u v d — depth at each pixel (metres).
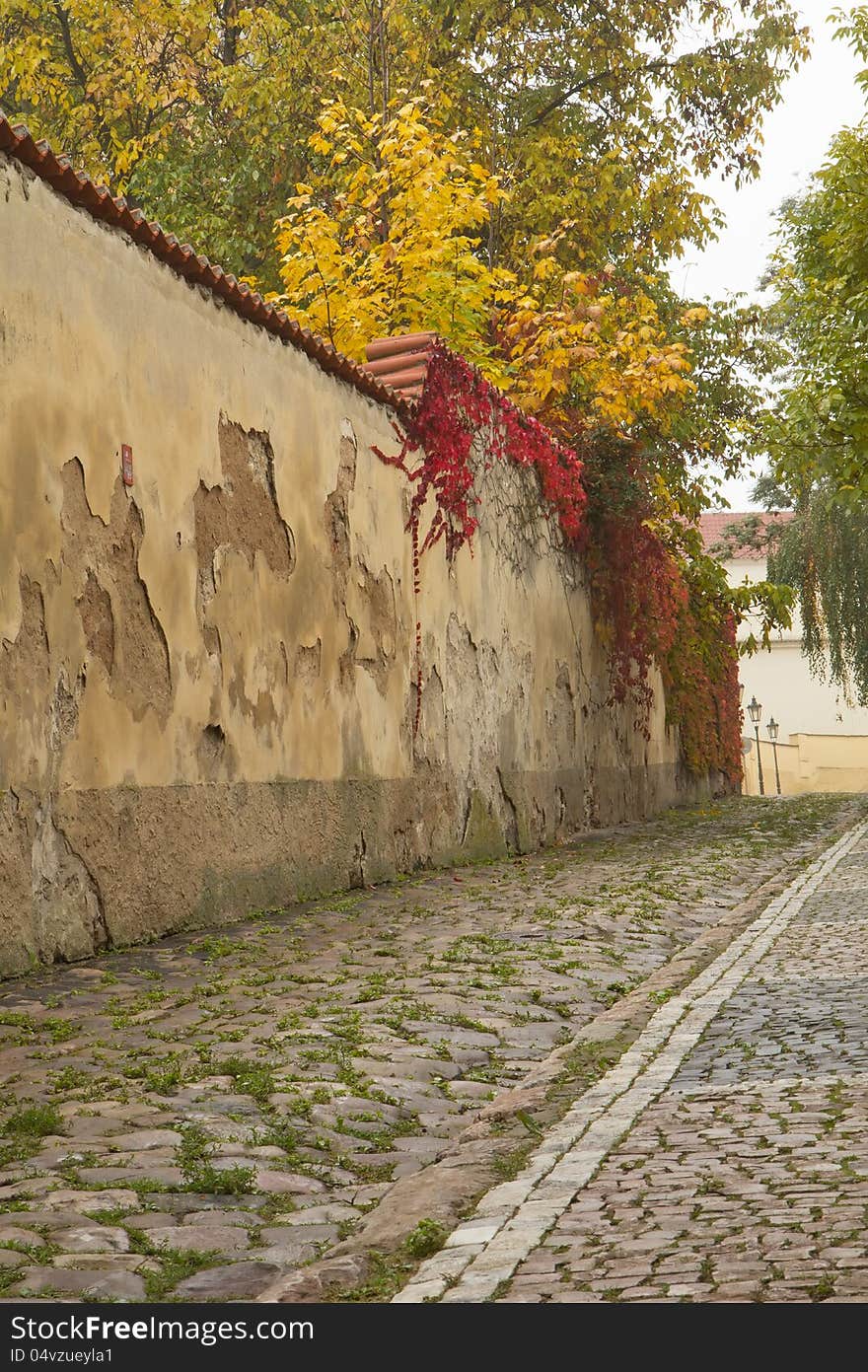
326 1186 4.98
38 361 8.72
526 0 27.53
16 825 8.30
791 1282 3.73
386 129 20.73
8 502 8.36
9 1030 6.98
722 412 30.80
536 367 22.22
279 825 11.67
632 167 28.61
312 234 19.59
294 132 25.80
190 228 25.77
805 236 22.02
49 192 8.91
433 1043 7.07
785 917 11.91
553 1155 5.19
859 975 8.76
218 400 11.02
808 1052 6.65
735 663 37.53
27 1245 4.20
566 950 9.98
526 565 19.14
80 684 9.02
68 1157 5.04
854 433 20.97
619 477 22.42
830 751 55.47
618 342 22.53
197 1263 4.18
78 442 9.10
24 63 25.56
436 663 15.58
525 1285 3.87
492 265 25.44
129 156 26.03
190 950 9.37
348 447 13.45
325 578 12.78
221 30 27.45
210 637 10.73
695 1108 5.77
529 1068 6.84
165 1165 5.00
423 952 9.62
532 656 19.23
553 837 19.83
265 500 11.73
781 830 22.16
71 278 9.11
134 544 9.73
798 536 41.72
